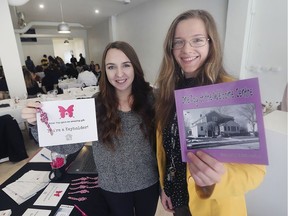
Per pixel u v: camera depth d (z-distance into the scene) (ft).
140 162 3.52
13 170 8.30
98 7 18.69
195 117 1.87
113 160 3.45
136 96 3.52
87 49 36.81
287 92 5.26
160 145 3.27
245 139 1.70
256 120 1.65
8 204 3.34
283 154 3.45
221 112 1.77
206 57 2.60
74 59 31.65
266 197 3.89
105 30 26.84
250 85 1.64
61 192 3.62
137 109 3.45
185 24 2.52
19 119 9.68
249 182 1.96
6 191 3.63
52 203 3.37
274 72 8.99
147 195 3.77
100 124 3.36
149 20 17.39
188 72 2.74
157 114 3.25
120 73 3.28
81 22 27.71
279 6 8.39
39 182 3.86
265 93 9.53
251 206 4.18
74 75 22.98
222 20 10.98
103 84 3.50
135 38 20.29
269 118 4.02
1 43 11.34
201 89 1.82
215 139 1.81
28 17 21.88
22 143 8.82
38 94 12.67
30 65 25.20
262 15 9.00
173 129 2.93
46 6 17.46
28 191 3.60
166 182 3.26
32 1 15.69
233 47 10.11
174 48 2.74
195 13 2.54
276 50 8.79
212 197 1.96
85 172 4.13
